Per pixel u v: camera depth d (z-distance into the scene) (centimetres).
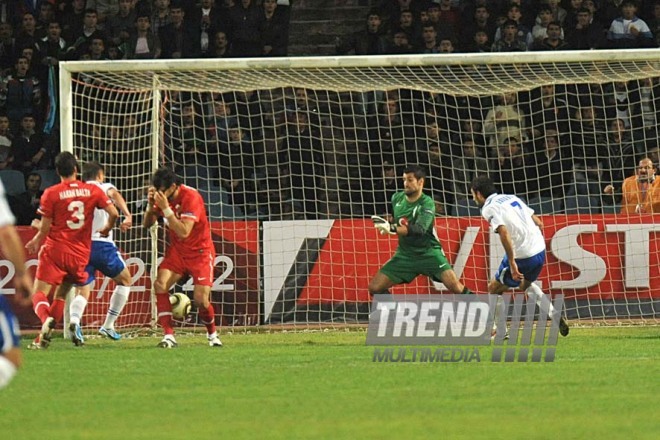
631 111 6219
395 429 2239
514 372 3188
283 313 5169
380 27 6694
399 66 5000
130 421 2361
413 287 5206
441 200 6047
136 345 4259
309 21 7431
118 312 4509
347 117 6234
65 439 2139
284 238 5191
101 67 4694
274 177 5588
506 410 2489
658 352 3794
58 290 4103
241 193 5597
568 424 2302
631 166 6094
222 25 6756
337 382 2984
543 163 5709
